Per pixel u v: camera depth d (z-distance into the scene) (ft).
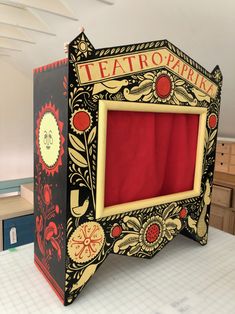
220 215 5.58
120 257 2.40
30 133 6.70
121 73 1.79
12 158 6.52
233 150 5.57
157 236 2.21
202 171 2.45
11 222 4.98
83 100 1.67
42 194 2.02
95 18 3.34
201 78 2.26
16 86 6.28
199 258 2.40
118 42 3.66
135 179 2.08
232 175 5.75
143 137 2.06
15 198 5.80
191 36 3.10
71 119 1.64
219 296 1.90
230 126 5.35
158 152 2.20
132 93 1.86
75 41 1.58
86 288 1.95
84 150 1.72
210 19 2.74
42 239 2.05
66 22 3.60
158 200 2.15
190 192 2.40
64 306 1.76
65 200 1.71
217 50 3.17
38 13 3.53
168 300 1.84
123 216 1.97
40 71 1.94
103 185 1.82
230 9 2.52
